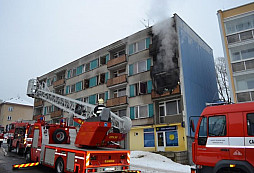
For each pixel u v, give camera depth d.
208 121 6.24
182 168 11.16
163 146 17.27
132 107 20.66
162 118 18.42
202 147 6.12
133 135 19.66
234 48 17.89
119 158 7.66
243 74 16.69
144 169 10.66
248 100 15.94
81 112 12.80
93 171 6.83
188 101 17.39
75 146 8.53
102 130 7.53
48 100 15.98
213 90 23.25
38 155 10.00
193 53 20.69
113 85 22.84
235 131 5.62
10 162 11.54
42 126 10.56
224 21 18.48
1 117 47.72
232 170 5.49
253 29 17.09
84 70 28.73
